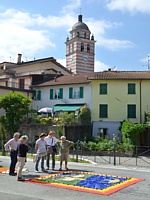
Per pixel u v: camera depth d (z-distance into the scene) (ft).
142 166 64.44
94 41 250.57
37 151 46.68
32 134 111.24
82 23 254.06
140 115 120.78
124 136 105.81
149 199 30.25
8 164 57.47
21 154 39.65
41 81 144.77
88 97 124.88
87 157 88.22
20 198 29.84
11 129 108.37
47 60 166.30
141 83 122.42
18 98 109.29
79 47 244.42
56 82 135.33
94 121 122.42
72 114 110.63
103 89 123.54
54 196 31.01
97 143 104.68
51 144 49.73
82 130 116.57
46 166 52.65
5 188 34.65
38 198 30.01
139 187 35.96
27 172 46.16
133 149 96.89
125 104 122.21
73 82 127.85
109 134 120.88
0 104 107.96
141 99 121.70
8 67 167.63
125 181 39.34
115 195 31.73
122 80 122.83
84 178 41.11
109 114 122.11
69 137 108.68
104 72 134.92
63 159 49.16
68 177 41.70
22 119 112.16
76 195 31.50
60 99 131.44
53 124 109.40
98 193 32.37
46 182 37.91
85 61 245.65
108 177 42.09
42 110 122.52
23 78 147.43
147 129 112.78
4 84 152.25
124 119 121.29
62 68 175.52
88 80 124.98
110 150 97.09
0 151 97.40
